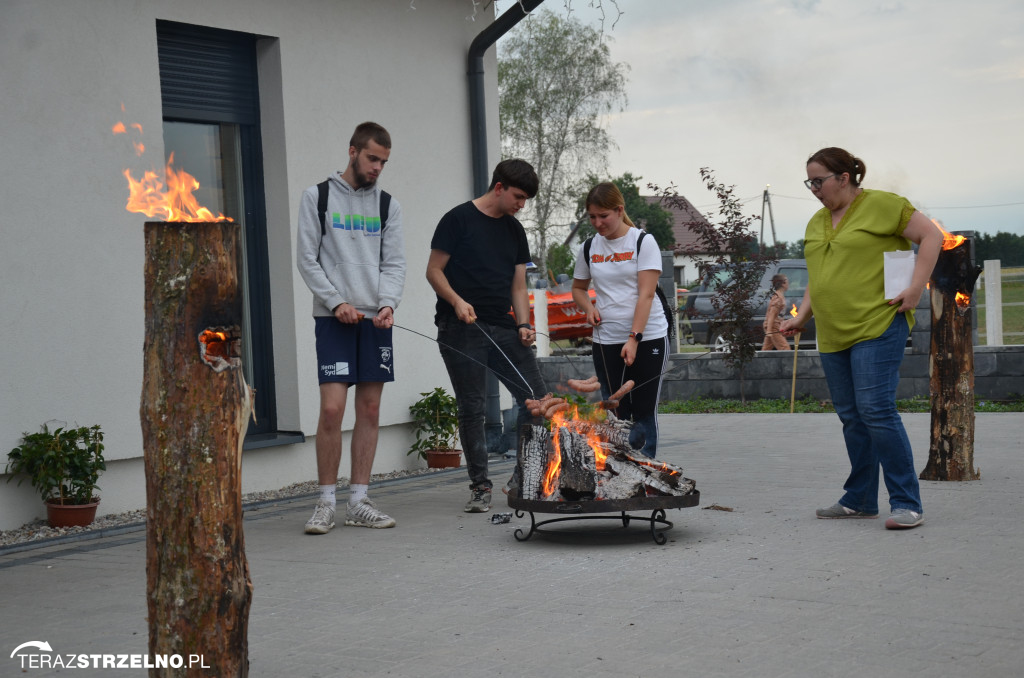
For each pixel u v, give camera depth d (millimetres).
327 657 3869
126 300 7352
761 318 17406
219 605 3049
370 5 9250
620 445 5914
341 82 8984
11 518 6766
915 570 4871
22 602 4938
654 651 3777
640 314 6852
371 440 6797
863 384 5973
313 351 8648
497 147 10516
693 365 15297
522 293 7297
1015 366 13742
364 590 4922
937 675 3412
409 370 9492
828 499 6984
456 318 7059
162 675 3066
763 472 8359
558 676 3547
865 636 3865
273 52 8492
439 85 9930
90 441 7031
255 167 8586
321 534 6449
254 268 8562
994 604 4250
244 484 8141
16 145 6773
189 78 8086
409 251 9555
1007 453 8945
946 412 7609
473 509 7098
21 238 6785
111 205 7281
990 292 15547
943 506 6543
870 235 6039
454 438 9758
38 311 6863
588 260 7191
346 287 6609
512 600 4617
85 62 7152
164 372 3049
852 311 6004
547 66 48188
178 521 3039
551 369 14242
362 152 6609
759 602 4398
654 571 5070
